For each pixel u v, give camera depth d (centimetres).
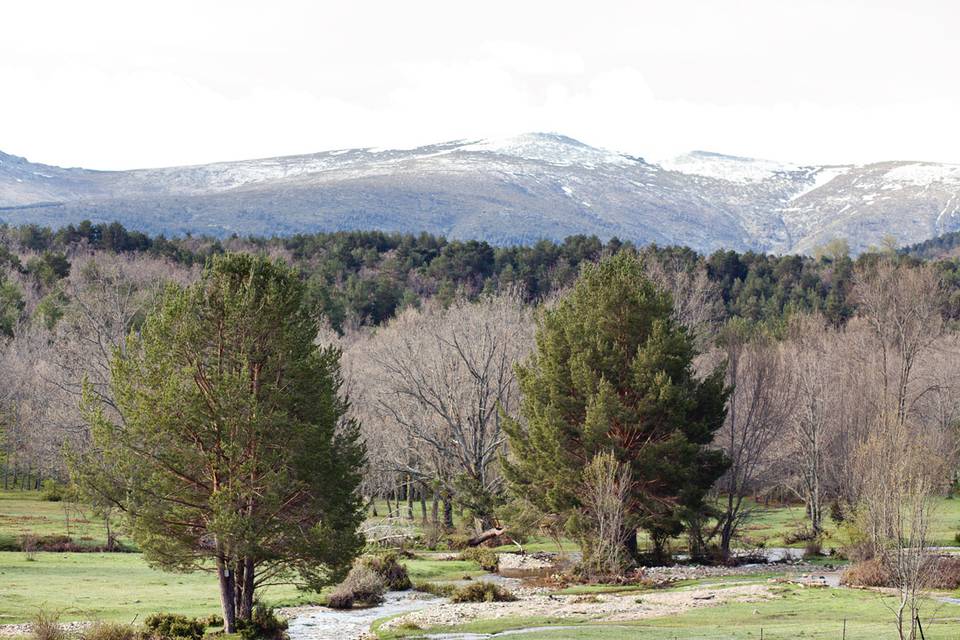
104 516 5572
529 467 6594
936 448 7556
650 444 6122
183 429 3806
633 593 5159
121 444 3856
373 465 8119
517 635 3862
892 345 9525
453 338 8388
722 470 6481
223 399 3775
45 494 9350
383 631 4122
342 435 4372
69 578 5288
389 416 8481
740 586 5066
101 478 3841
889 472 4884
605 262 6794
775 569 6044
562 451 6238
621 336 6556
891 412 7288
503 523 7394
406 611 4762
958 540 6381
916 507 3953
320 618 4591
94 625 3691
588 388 6253
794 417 8012
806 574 5650
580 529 5975
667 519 6112
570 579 5788
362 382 8956
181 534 3875
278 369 4031
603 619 4247
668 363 6350
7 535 6731
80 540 6762
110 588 5009
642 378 6238
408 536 8094
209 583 5388
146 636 3662
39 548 6506
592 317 6550
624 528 6025
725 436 7306
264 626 3931
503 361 8194
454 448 8262
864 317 11294
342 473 4162
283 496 3947
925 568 3891
